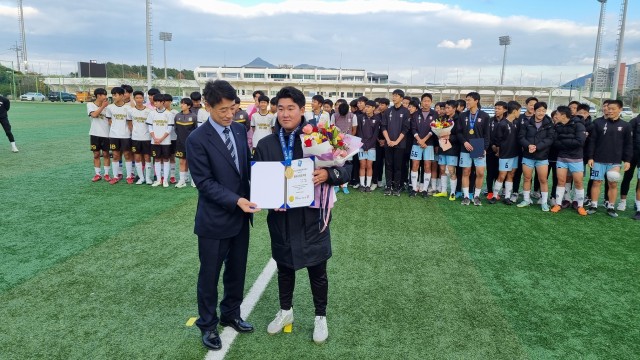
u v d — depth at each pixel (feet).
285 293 10.26
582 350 9.89
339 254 15.66
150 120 25.38
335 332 10.45
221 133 9.29
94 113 25.90
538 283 13.56
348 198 24.73
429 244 16.99
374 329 10.62
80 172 29.84
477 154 22.68
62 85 202.80
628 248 17.04
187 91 184.03
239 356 9.38
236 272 10.12
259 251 15.94
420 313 11.45
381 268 14.44
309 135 8.95
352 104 27.30
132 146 26.09
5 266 13.83
